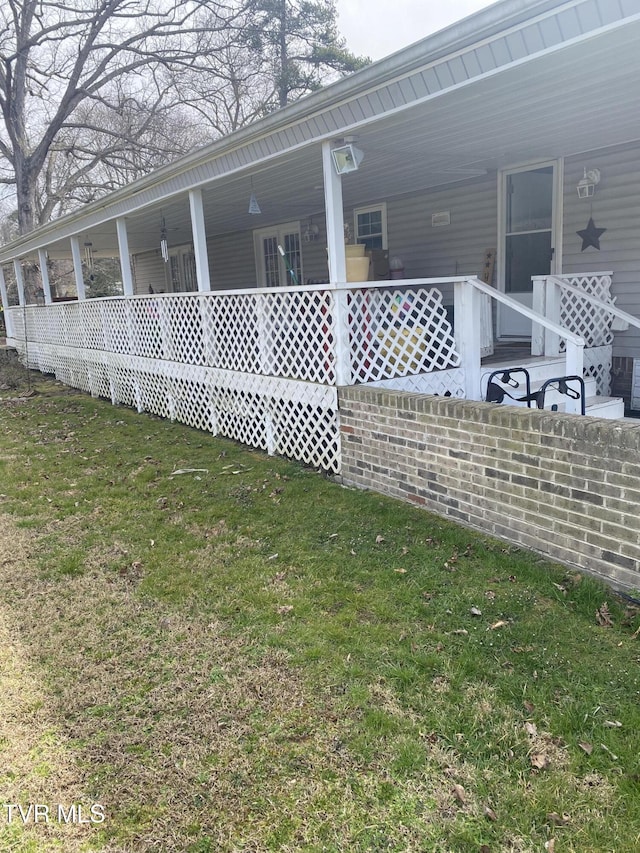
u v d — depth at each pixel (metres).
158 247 17.98
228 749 2.43
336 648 3.01
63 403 10.92
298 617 3.31
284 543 4.25
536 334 6.91
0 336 27.11
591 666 2.74
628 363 7.06
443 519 4.39
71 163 30.31
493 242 8.49
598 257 7.20
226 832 2.08
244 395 7.00
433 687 2.70
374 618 3.25
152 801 2.22
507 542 3.93
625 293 7.01
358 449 5.22
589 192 7.05
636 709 2.47
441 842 2.00
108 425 8.72
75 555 4.26
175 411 8.63
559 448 3.50
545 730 2.41
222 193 8.65
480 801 2.13
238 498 5.20
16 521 4.98
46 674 2.96
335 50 28.53
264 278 14.07
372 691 2.70
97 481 5.97
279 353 6.25
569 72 3.98
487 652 2.90
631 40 3.41
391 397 4.74
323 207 11.09
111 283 32.91
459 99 4.41
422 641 3.02
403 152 6.45
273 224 13.28
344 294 5.30
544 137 6.18
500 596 3.35
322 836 2.04
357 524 4.45
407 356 5.72
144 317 9.12
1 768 2.39
